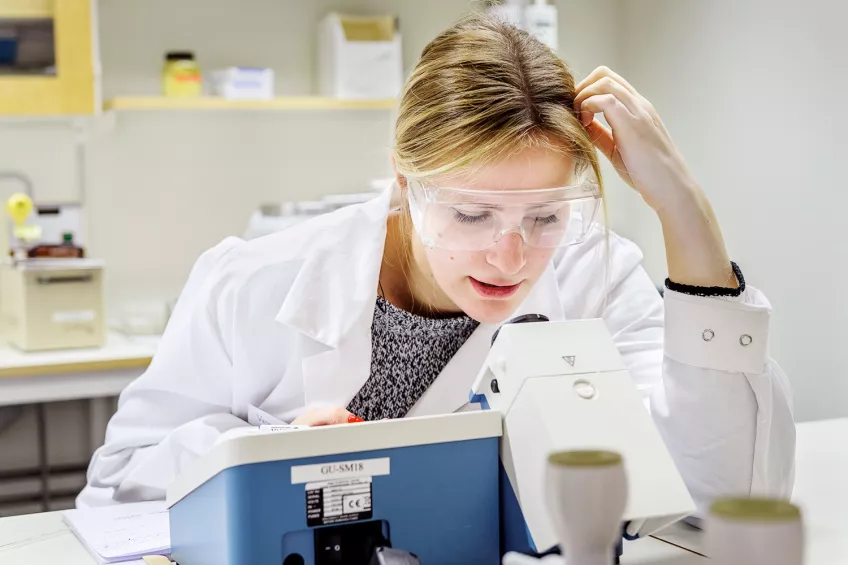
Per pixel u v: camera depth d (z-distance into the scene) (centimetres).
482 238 126
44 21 307
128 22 349
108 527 132
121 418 164
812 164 318
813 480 147
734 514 62
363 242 158
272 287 158
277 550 97
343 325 152
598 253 174
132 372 289
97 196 351
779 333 336
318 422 123
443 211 126
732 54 351
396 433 102
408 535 103
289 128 372
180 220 362
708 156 367
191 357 160
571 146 127
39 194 345
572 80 139
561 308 168
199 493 105
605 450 79
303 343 154
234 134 366
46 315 296
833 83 307
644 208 401
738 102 350
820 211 315
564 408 104
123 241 355
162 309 361
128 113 352
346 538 101
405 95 137
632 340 166
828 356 315
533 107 126
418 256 151
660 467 103
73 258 306
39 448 342
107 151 351
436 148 125
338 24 346
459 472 106
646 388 149
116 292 355
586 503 73
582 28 415
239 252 164
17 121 341
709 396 128
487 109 124
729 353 126
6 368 273
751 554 60
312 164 376
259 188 371
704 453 129
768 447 128
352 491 100
